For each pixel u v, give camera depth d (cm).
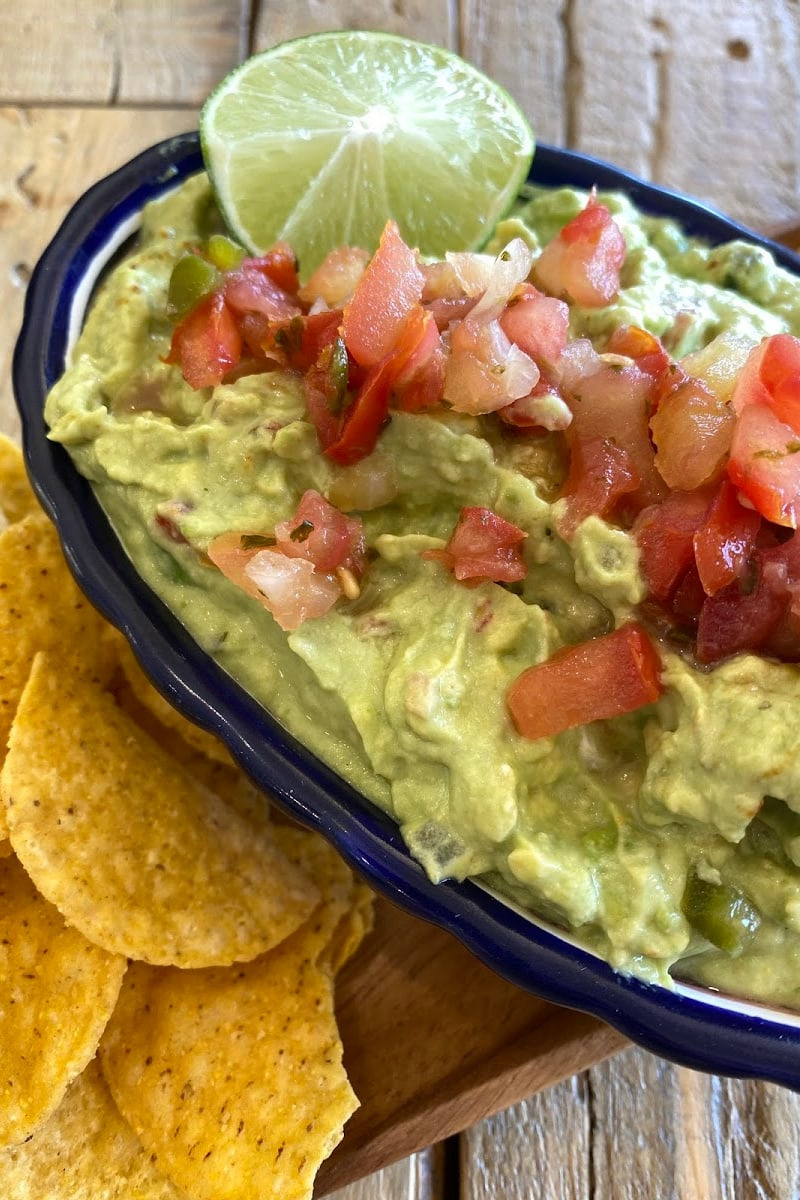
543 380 20
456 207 24
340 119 24
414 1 33
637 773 19
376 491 20
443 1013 22
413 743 19
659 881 18
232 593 20
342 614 20
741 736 17
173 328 22
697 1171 22
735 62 33
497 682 19
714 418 19
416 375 19
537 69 32
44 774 21
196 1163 20
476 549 19
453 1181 22
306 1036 21
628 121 32
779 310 23
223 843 22
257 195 23
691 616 19
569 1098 23
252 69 24
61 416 21
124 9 32
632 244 23
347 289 22
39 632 23
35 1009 21
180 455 21
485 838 18
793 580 18
